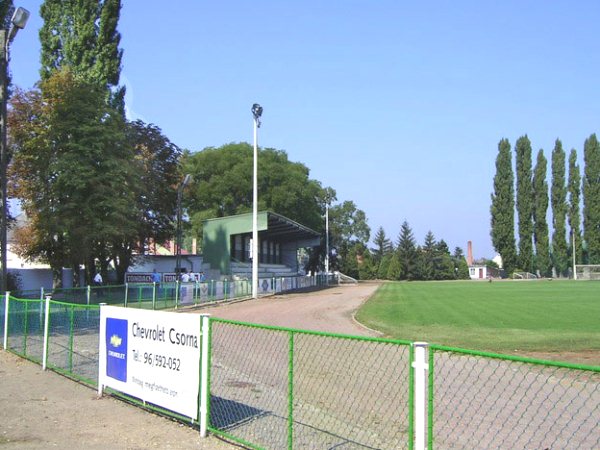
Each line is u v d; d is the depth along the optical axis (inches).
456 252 4781.0
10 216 1517.0
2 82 754.2
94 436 288.2
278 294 1812.3
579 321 829.8
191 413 291.1
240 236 2081.7
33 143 1311.5
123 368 353.1
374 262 4303.6
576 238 3585.1
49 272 1846.7
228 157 2623.0
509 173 3700.8
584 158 3572.8
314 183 2987.2
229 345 571.8
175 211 1895.9
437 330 737.6
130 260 1804.9
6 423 314.0
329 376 428.1
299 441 270.8
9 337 579.2
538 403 343.0
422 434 206.5
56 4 1541.6
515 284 2511.1
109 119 1376.7
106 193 1309.1
